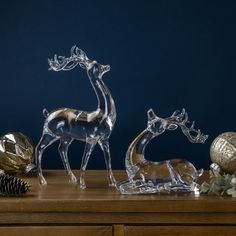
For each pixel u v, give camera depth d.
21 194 1.43
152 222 1.38
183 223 1.39
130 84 1.97
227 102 1.99
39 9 1.96
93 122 1.56
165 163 1.51
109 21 1.96
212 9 1.97
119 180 1.72
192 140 1.56
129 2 1.96
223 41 1.97
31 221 1.38
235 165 1.63
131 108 1.98
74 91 1.98
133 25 1.96
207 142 1.99
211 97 1.98
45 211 1.38
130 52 1.97
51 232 1.38
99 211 1.38
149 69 1.97
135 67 1.97
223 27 1.97
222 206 1.38
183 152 1.99
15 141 1.75
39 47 1.97
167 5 1.96
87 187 1.57
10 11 1.96
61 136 1.59
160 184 1.48
